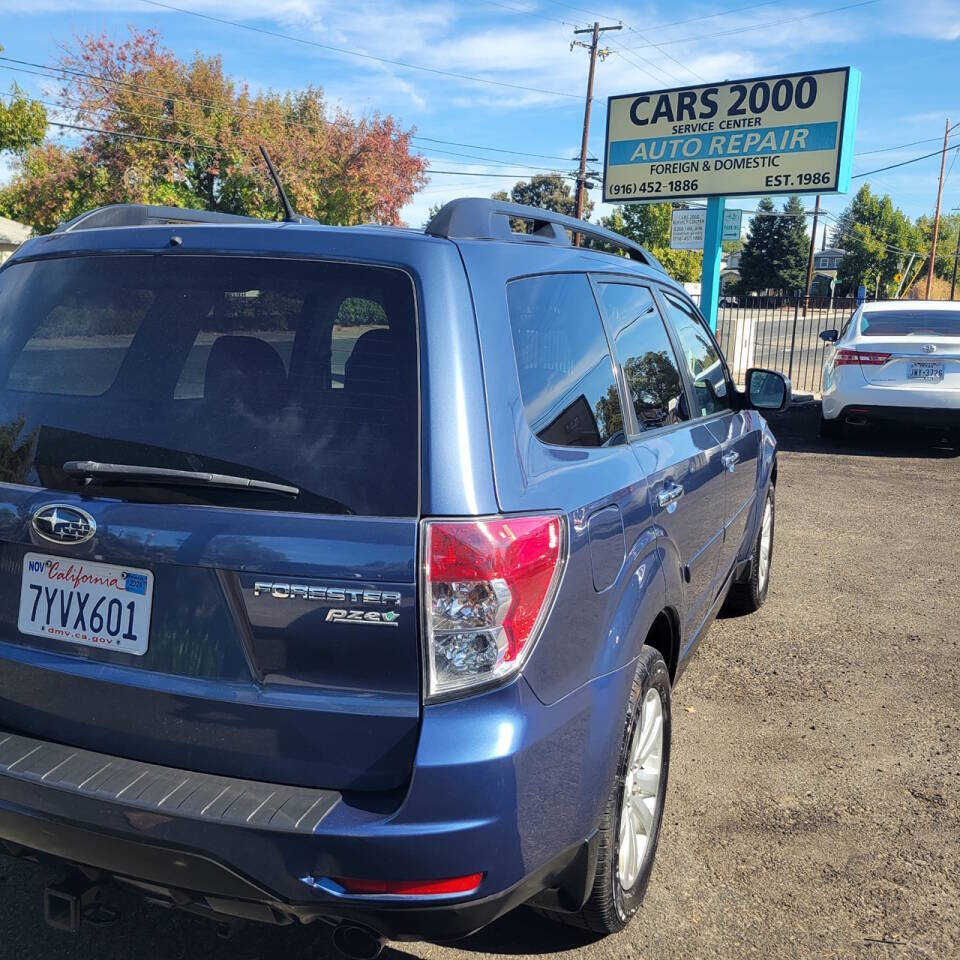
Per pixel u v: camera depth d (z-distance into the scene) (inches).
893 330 458.0
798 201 3735.2
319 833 75.4
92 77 1472.7
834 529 307.1
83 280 95.3
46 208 1467.8
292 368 84.9
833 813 136.8
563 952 106.3
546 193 3240.7
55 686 88.1
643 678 104.9
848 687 181.9
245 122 1514.5
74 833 81.4
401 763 78.5
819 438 496.7
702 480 138.7
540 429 91.4
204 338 87.6
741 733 161.9
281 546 79.2
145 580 83.7
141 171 1457.9
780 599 234.7
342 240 89.0
